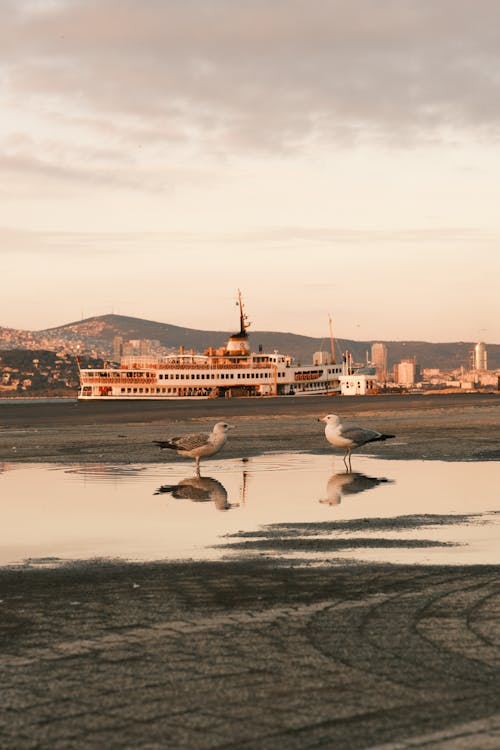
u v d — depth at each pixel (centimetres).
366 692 620
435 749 525
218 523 1531
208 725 566
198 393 17738
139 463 2670
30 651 738
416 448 3072
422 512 1627
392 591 958
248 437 3838
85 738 549
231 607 895
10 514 1662
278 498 1856
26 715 588
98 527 1501
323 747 530
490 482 2097
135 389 17638
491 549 1238
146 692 629
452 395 14875
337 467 2497
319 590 972
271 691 626
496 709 586
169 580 1048
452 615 838
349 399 12675
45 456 2938
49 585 1029
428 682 639
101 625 826
